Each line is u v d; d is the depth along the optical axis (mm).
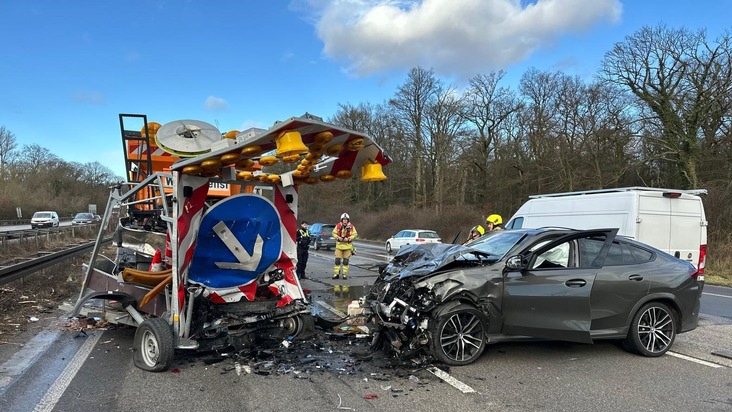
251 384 4570
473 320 5238
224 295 5367
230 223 5289
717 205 19141
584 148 33094
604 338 5520
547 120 37188
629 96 28344
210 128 6176
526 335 5348
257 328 5594
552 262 5648
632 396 4348
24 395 4277
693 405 4148
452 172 40812
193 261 5184
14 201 60406
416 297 5262
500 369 5094
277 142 4312
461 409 4031
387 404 4121
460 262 5492
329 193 52469
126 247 6906
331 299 9602
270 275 5836
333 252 26328
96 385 4527
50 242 21219
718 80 23438
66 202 73938
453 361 5145
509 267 5328
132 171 8461
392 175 46031
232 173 5270
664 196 8727
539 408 4062
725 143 23359
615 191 8930
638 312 5574
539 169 36250
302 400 4191
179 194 4926
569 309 5359
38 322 7125
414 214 39156
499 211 39344
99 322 6961
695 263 8875
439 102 40938
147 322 4957
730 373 5031
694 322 5863
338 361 5270
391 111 43562
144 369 4953
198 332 5137
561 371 5055
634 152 28359
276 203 5789
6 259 14250
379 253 24859
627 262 5727
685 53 24719
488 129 41312
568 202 9914
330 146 4984
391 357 5398
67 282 10797
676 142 24641
